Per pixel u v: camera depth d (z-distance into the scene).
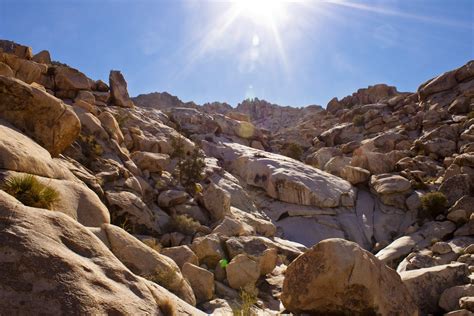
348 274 8.44
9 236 4.50
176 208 21.11
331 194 30.64
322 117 70.94
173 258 13.72
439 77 52.56
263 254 15.12
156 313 5.24
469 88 48.47
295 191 30.41
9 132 9.83
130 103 37.28
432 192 26.98
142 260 9.29
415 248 21.52
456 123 42.06
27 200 7.20
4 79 12.02
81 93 31.70
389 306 8.68
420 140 39.50
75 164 17.14
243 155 37.09
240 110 111.19
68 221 5.41
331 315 8.87
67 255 4.80
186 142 32.50
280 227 27.50
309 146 55.75
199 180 26.09
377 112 54.53
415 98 56.12
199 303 11.55
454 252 19.39
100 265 5.21
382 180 31.19
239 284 13.69
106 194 16.69
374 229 27.52
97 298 4.55
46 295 4.18
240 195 27.58
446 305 10.75
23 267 4.29
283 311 9.69
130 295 5.11
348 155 45.00
